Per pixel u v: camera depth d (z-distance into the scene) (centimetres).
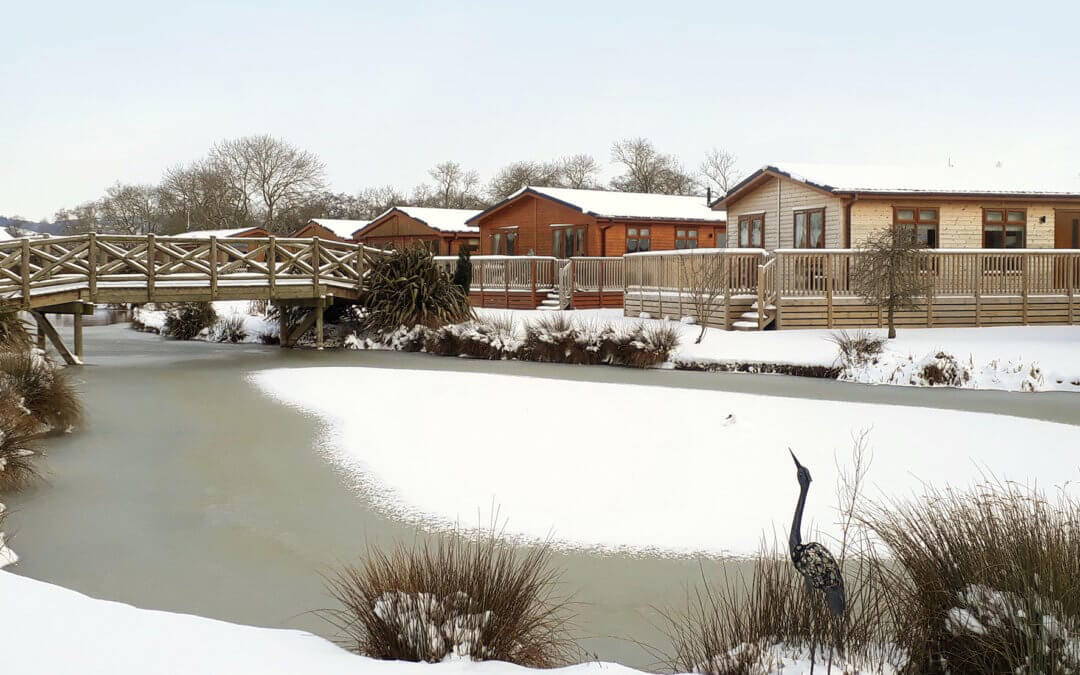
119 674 370
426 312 2291
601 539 700
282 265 2178
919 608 440
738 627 457
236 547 687
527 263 2950
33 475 889
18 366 1148
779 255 1986
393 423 1168
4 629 418
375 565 613
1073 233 2370
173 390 1488
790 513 755
